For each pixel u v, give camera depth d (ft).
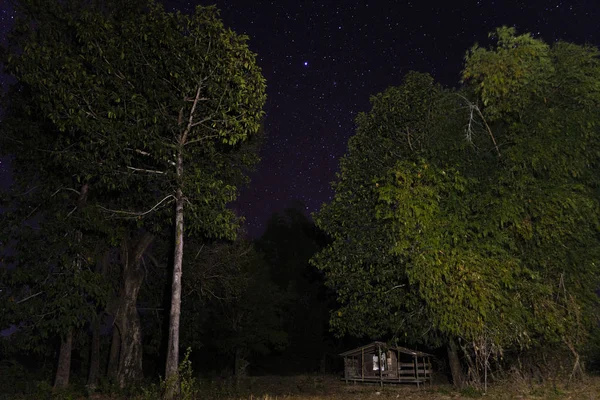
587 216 50.83
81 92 49.90
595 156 52.95
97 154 53.26
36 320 61.98
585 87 50.60
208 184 54.24
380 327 65.05
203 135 57.47
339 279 64.80
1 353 68.28
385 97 61.87
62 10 57.72
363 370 80.94
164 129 54.95
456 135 55.88
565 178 51.60
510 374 54.75
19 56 51.42
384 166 62.08
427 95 59.67
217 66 51.57
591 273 52.70
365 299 63.41
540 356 57.11
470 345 59.57
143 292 86.38
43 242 62.90
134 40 50.93
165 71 52.85
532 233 51.13
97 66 51.08
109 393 68.74
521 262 52.54
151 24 50.57
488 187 53.21
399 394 60.64
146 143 52.60
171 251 82.17
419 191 51.93
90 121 50.60
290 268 143.84
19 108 66.39
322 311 138.00
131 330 76.48
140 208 70.38
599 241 54.34
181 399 46.96
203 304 86.89
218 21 50.98
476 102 55.47
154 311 86.53
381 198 52.95
